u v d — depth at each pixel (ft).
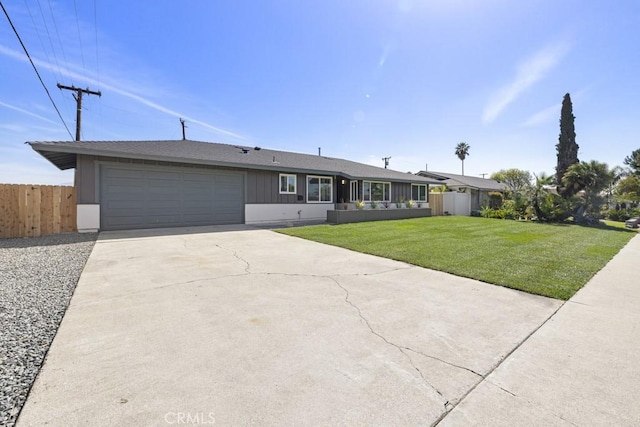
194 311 10.68
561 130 79.05
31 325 9.40
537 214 54.44
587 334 9.30
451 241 27.22
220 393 6.23
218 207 39.70
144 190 34.22
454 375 7.04
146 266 17.20
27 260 18.40
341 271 16.57
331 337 8.86
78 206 30.55
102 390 6.25
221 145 49.78
